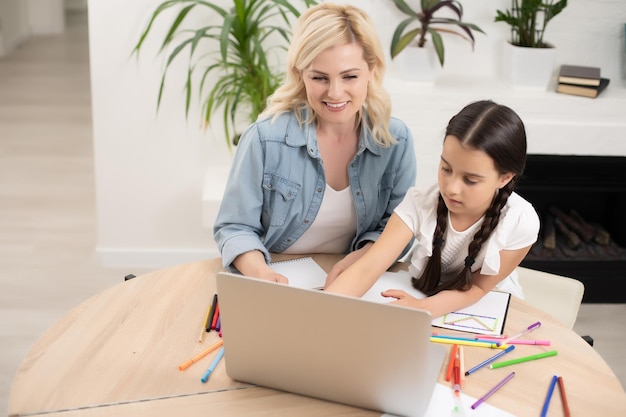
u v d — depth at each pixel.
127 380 1.54
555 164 3.16
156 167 3.37
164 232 3.48
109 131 3.31
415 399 1.43
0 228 3.86
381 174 2.01
